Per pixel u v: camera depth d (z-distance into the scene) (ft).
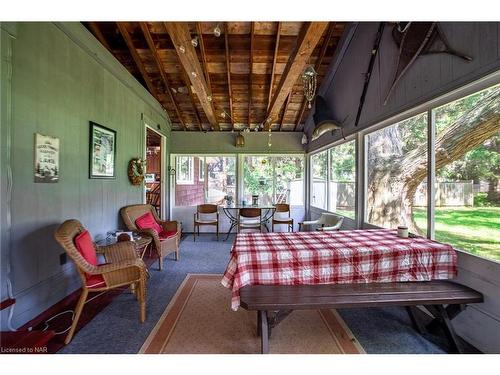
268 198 21.39
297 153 20.94
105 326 7.05
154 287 9.71
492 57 5.48
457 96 6.54
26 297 6.91
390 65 9.14
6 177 6.29
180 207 21.03
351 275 6.45
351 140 12.74
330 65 14.06
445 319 6.07
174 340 6.48
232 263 6.46
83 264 6.57
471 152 6.29
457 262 6.62
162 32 12.51
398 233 8.01
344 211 13.82
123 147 12.63
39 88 7.29
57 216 8.06
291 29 12.19
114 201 11.78
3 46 6.18
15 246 6.55
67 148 8.51
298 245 6.99
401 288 6.20
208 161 21.36
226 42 12.57
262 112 18.88
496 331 5.61
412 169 8.48
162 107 18.30
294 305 5.49
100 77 10.53
